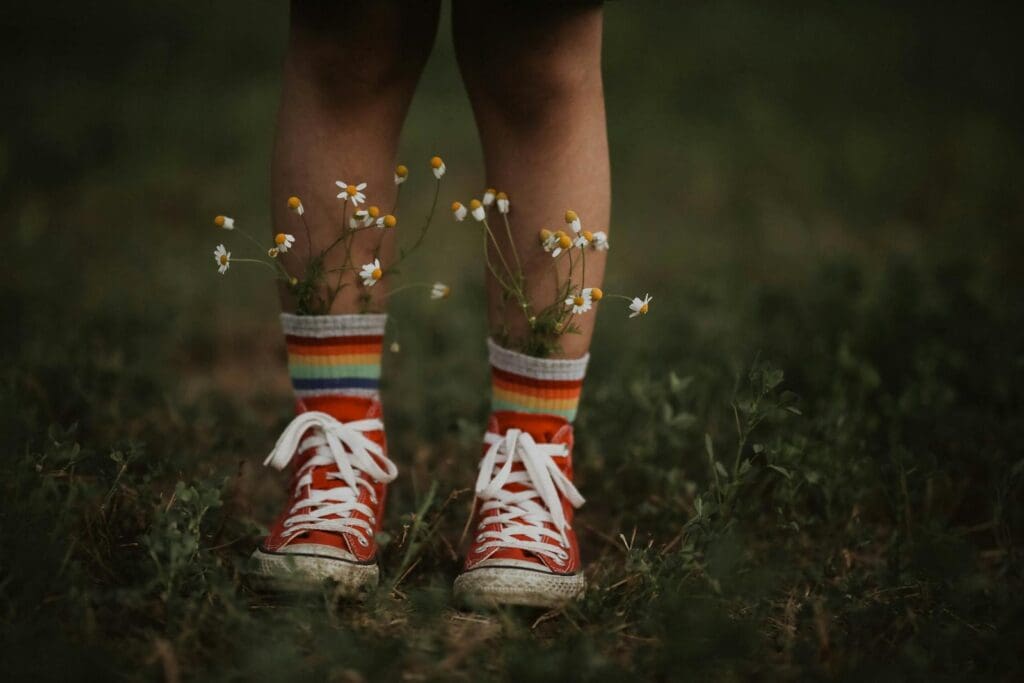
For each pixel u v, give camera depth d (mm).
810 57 7699
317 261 1628
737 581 1539
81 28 7535
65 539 1522
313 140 1610
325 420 1652
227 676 1297
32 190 4512
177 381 2656
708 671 1365
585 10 1530
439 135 5609
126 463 1659
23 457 1610
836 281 2744
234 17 8047
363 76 1577
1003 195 5035
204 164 5020
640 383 2242
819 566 1757
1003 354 2412
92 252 3832
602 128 1634
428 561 1754
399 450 2295
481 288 3262
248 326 3348
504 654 1398
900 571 1635
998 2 9648
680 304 3129
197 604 1456
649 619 1483
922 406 2207
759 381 1779
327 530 1581
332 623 1436
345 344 1660
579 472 2141
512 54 1525
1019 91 7051
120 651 1383
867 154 5520
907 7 9531
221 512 1771
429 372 2736
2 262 3559
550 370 1635
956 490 2084
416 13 1567
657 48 7742
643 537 1943
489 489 1621
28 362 2225
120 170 4812
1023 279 3656
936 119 6320
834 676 1375
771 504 2016
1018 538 1937
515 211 1616
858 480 1983
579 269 1627
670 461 2121
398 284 3613
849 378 2332
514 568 1558
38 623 1352
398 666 1363
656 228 4551
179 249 3969
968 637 1433
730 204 4949
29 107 5684
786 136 5883
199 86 6340
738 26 8555
